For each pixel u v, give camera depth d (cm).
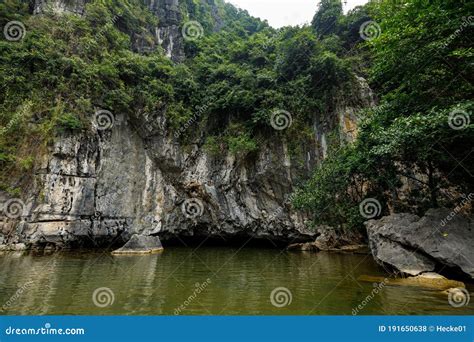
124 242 2136
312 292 892
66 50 2258
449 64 1139
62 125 1969
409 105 1258
